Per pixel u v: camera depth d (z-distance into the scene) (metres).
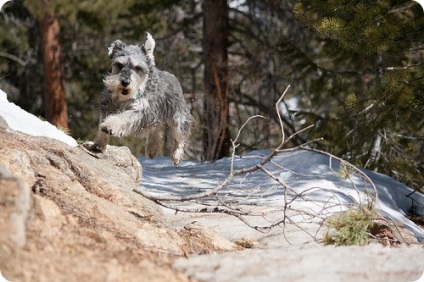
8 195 7.55
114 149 13.30
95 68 33.34
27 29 34.09
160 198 10.92
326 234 9.49
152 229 9.40
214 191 10.71
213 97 27.98
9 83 35.00
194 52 33.06
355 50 17.94
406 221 14.24
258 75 31.92
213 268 7.39
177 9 34.56
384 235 10.90
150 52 14.03
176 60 33.19
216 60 28.95
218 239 9.95
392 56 21.52
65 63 33.69
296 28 31.62
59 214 8.09
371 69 24.23
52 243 7.49
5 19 32.59
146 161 20.33
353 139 23.48
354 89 24.44
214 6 29.30
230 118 32.78
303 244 10.14
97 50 34.12
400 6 19.33
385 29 17.05
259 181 15.88
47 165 10.05
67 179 9.79
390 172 24.28
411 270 7.57
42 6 27.70
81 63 33.50
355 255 8.11
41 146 11.02
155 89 13.99
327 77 25.38
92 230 8.17
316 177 15.76
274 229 11.31
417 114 22.28
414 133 24.52
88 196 9.38
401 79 17.92
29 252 7.11
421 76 19.55
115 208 9.49
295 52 26.34
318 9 20.92
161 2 30.92
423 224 15.30
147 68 13.67
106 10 30.09
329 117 24.48
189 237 9.91
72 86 33.75
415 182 23.84
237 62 33.88
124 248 7.86
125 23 32.53
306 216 12.13
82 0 29.86
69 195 9.30
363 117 23.05
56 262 7.07
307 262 7.66
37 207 7.96
